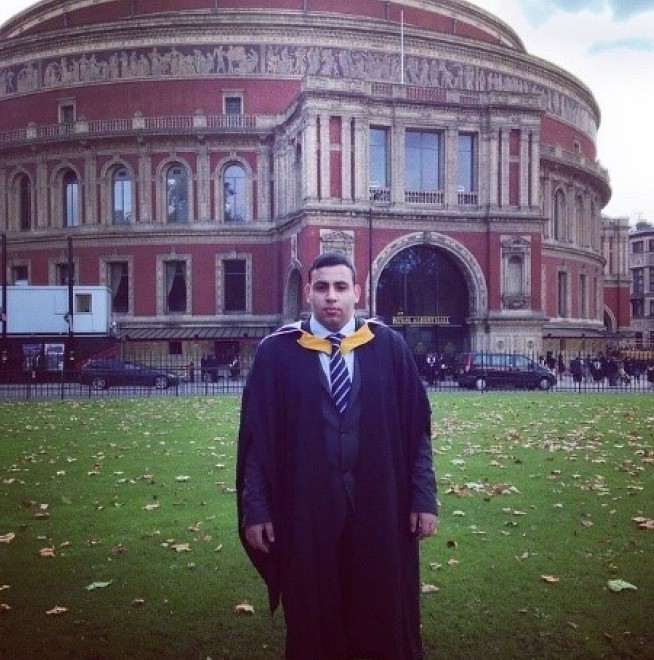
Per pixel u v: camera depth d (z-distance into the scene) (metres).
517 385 41.44
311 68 57.62
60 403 30.41
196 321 57.41
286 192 53.56
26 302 48.91
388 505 5.59
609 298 91.00
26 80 61.88
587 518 11.24
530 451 17.27
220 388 39.69
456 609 7.86
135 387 39.12
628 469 14.95
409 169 49.69
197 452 17.22
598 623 7.51
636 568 9.03
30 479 14.20
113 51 58.84
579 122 74.12
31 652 6.96
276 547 5.73
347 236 46.97
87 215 58.94
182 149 57.56
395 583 5.56
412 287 50.25
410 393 5.95
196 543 10.10
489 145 49.94
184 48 57.81
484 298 50.09
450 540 10.00
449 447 17.77
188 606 8.01
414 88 48.69
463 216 49.50
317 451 5.59
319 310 5.83
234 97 57.72
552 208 68.50
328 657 5.56
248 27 57.22
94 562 9.35
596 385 44.66
